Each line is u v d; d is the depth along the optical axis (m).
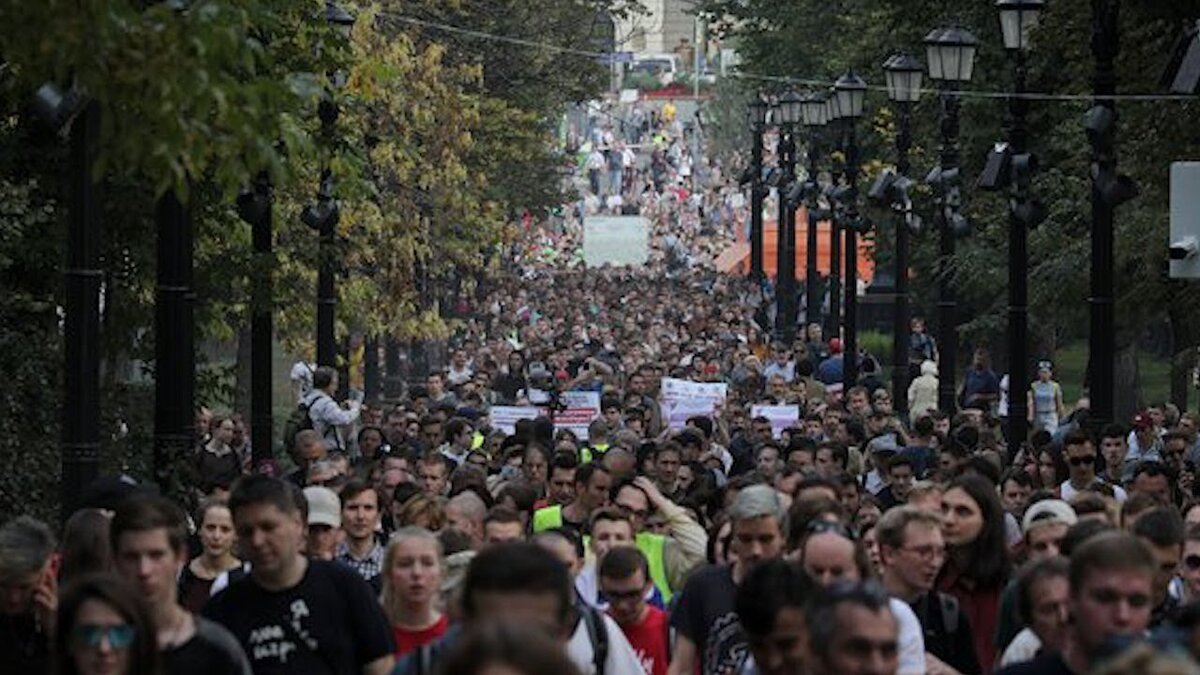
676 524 30.91
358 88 50.72
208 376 51.47
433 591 22.81
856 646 16.77
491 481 43.47
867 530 28.09
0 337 42.34
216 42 24.62
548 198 124.12
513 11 112.00
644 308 158.62
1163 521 24.30
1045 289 75.94
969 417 58.12
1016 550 30.77
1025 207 53.81
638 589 24.52
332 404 55.28
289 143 26.31
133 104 24.86
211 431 53.19
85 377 30.81
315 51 39.66
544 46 107.50
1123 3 56.47
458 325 96.19
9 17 25.20
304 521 22.94
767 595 18.62
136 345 50.19
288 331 79.75
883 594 17.05
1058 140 76.25
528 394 75.25
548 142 123.88
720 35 129.25
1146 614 18.08
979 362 79.31
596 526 27.80
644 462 43.12
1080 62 62.94
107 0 24.61
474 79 97.50
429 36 102.50
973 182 83.25
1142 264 66.88
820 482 28.92
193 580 25.95
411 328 87.94
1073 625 18.28
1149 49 58.50
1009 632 23.17
